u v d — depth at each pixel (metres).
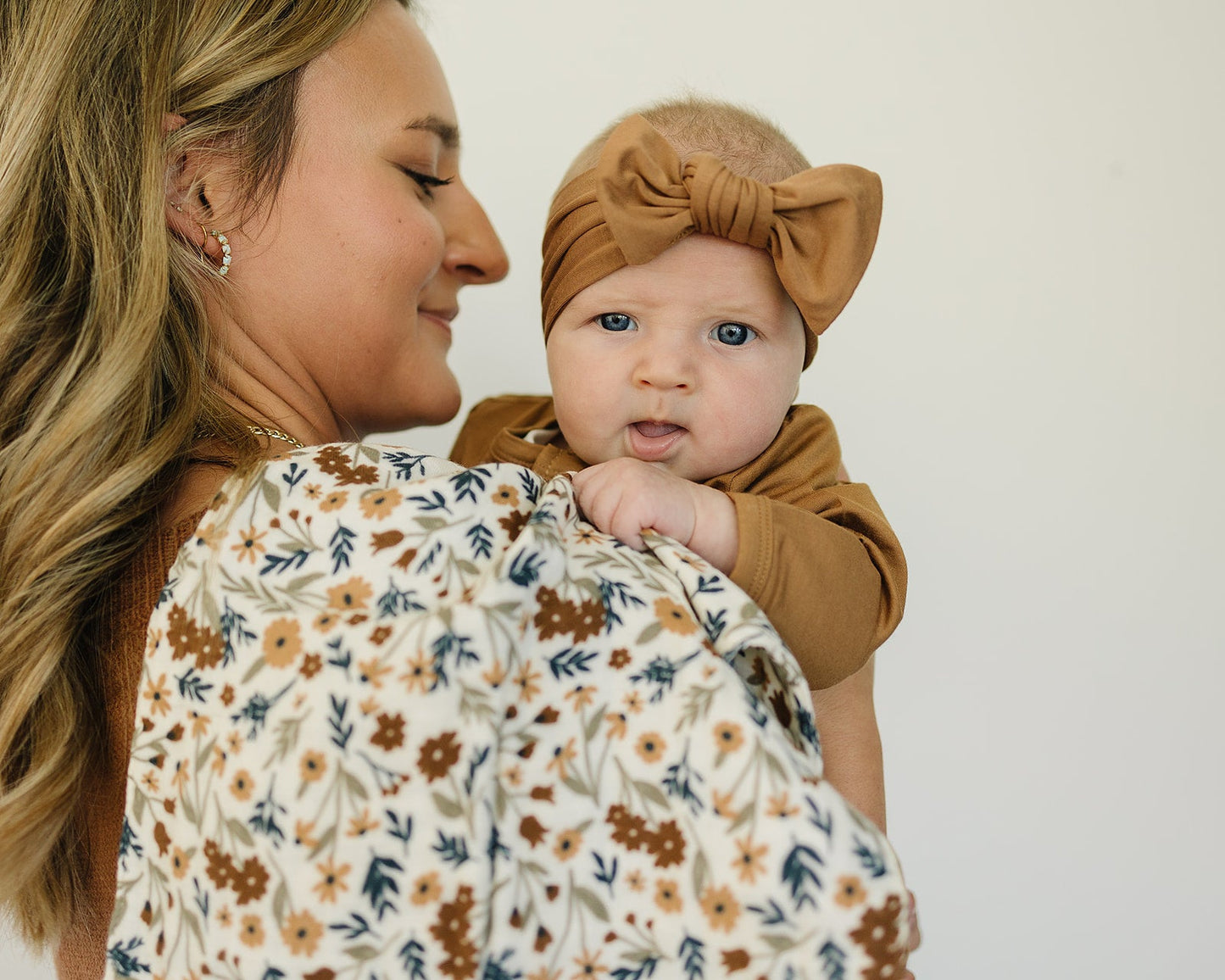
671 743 0.78
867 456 2.08
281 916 0.75
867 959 0.74
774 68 2.07
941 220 2.05
